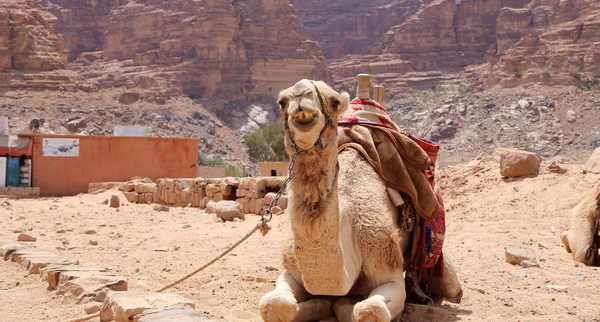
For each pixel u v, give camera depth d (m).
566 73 143.50
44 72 128.12
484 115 138.75
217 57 147.75
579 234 11.24
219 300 7.97
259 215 18.73
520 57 150.75
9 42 127.31
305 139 5.13
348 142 6.82
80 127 116.88
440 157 126.88
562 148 123.50
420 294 7.20
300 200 5.32
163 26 157.00
